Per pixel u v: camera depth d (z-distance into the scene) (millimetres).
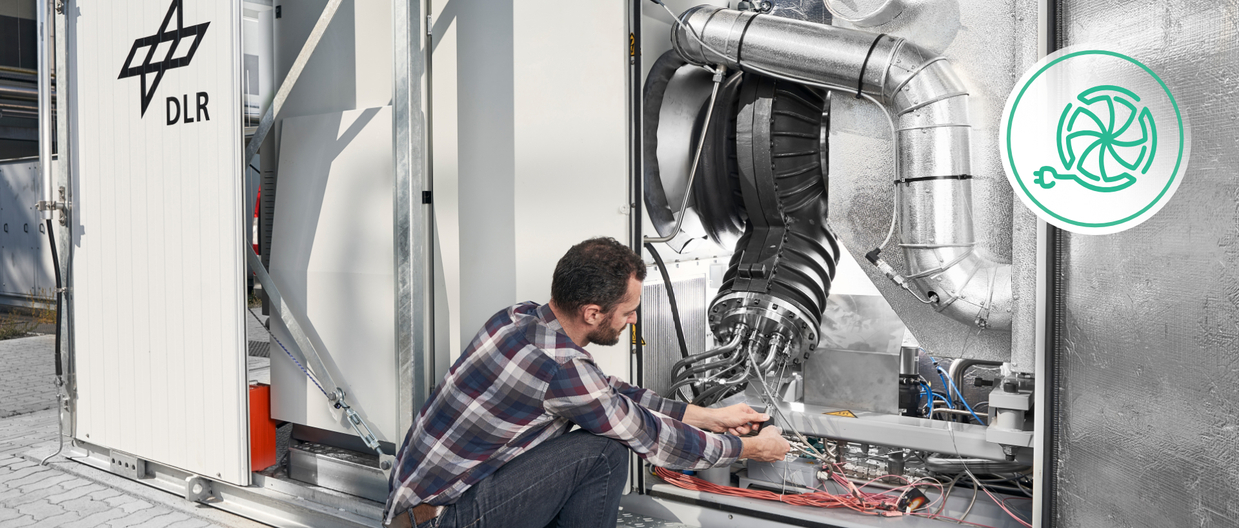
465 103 2920
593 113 2672
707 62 3010
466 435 1959
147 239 3195
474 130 2904
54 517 2984
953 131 2455
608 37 2633
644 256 3033
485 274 2900
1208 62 1440
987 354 2637
